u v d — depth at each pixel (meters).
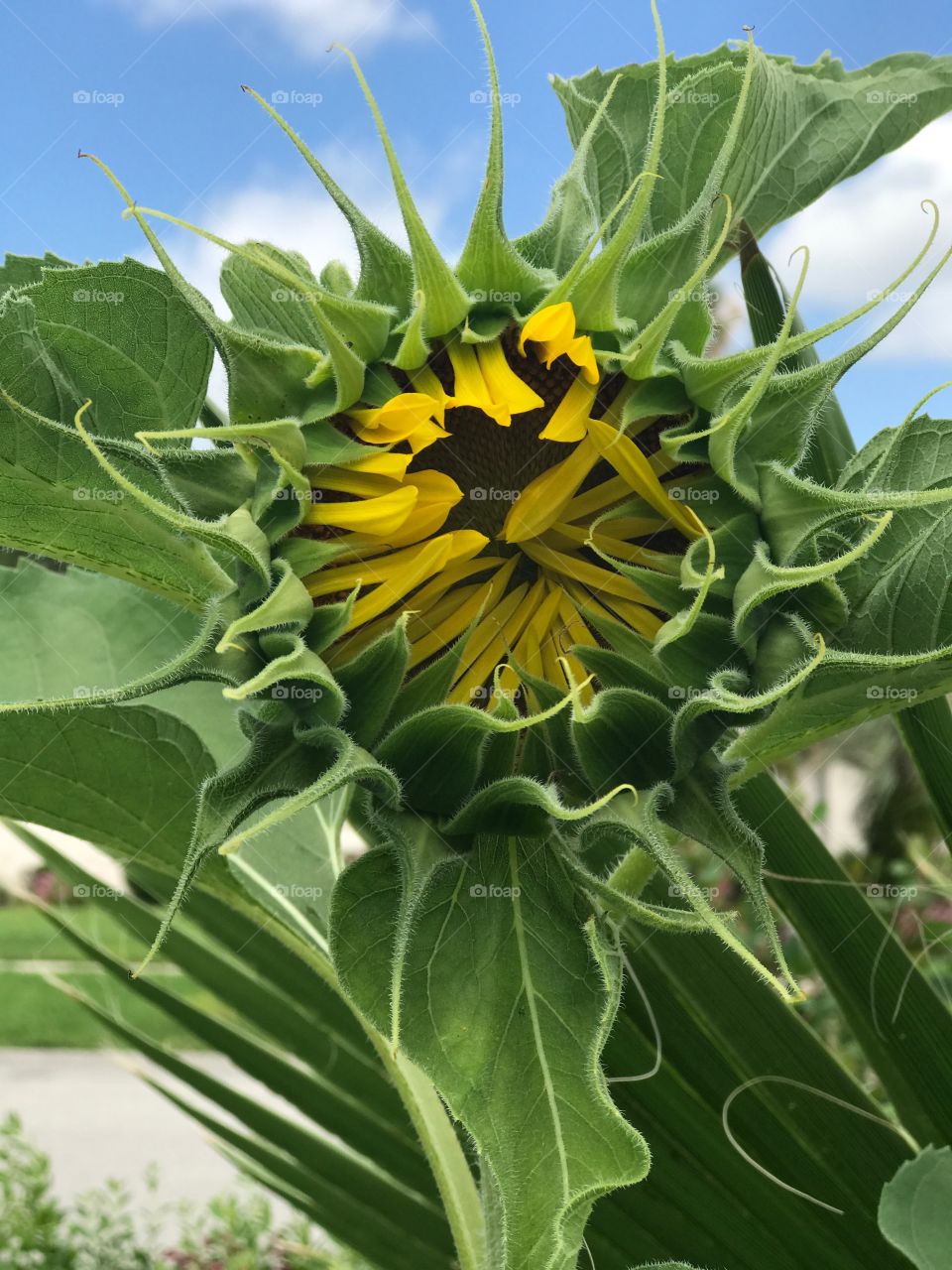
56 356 0.36
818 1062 0.49
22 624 0.50
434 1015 0.29
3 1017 2.60
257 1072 0.62
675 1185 0.48
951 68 0.52
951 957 0.88
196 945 0.64
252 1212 1.26
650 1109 0.49
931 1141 0.48
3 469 0.35
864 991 0.49
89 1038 2.59
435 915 0.29
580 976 0.29
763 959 1.06
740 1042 0.49
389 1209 0.60
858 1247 0.48
